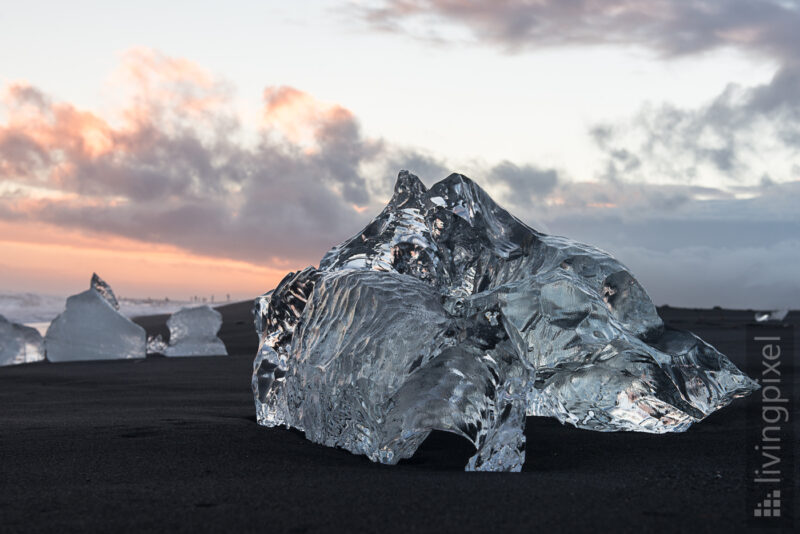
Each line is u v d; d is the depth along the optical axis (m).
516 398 3.10
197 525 2.03
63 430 3.72
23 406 4.84
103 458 3.01
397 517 2.10
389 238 4.14
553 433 3.71
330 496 2.34
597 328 3.47
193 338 9.72
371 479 2.62
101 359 9.16
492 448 2.93
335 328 3.52
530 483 2.55
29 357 9.30
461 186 4.22
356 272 3.62
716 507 2.22
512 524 2.03
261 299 4.38
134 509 2.20
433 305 3.30
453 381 3.10
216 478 2.64
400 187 4.30
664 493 2.39
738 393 3.84
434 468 3.01
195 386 6.02
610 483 2.56
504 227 4.28
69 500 2.31
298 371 3.71
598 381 3.75
